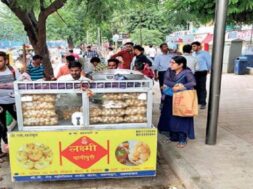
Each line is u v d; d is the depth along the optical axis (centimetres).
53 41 4225
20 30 3275
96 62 783
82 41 4088
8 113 538
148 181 465
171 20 800
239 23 642
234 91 1166
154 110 848
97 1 691
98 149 419
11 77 518
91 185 452
